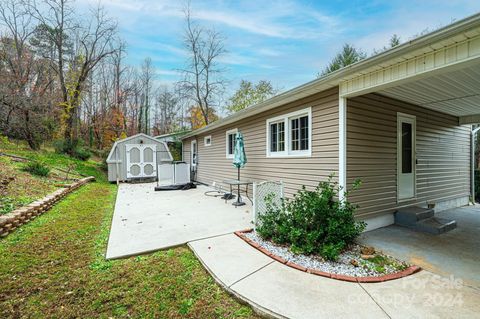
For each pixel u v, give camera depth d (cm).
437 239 390
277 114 575
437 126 592
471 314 203
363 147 425
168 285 248
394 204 480
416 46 260
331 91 422
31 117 1177
